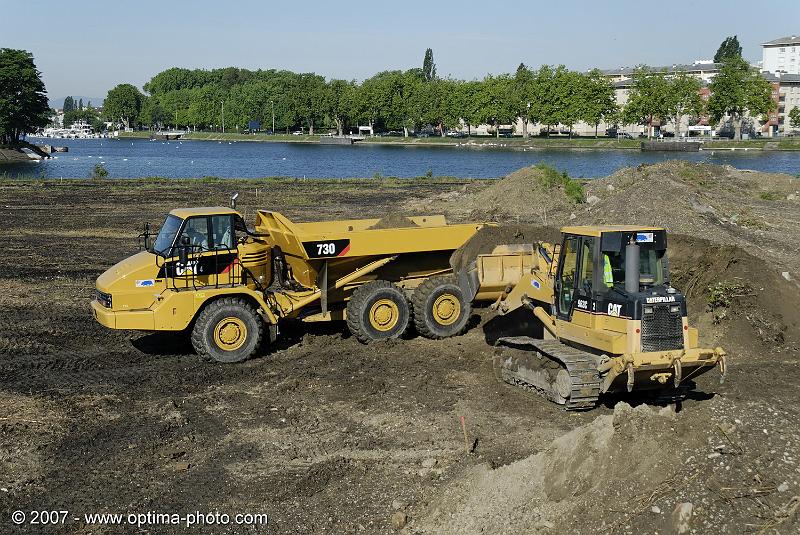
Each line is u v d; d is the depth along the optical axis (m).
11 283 19.97
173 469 9.53
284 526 8.23
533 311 12.73
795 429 8.71
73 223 31.80
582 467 8.02
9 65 99.75
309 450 10.07
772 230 27.45
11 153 94.19
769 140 112.44
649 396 11.66
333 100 166.25
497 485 8.31
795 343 14.70
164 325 13.50
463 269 14.83
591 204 33.69
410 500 8.67
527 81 133.50
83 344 14.89
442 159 96.25
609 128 143.00
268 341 14.40
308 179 57.56
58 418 11.12
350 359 13.92
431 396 12.01
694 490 7.53
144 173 71.31
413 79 156.25
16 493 8.90
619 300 10.48
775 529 6.96
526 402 11.70
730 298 15.55
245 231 14.58
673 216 27.08
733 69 114.75
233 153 119.31
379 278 15.35
